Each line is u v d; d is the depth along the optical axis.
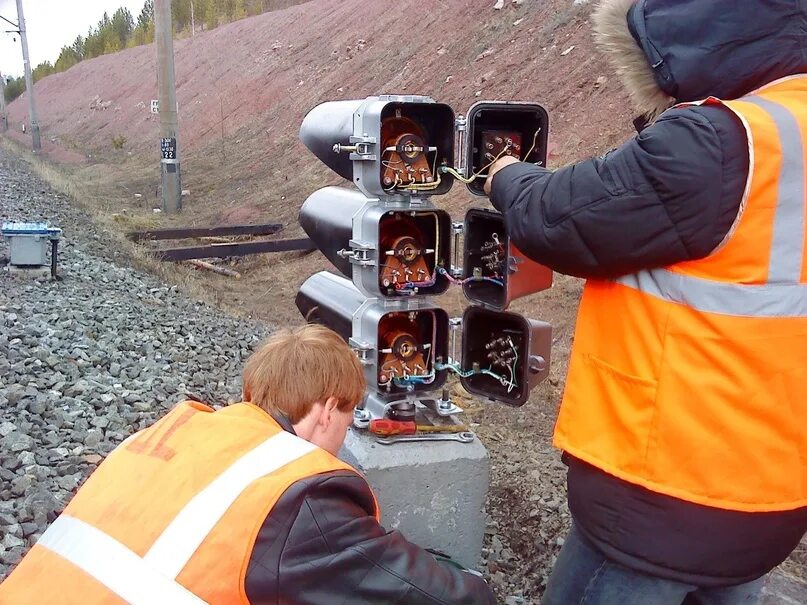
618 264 1.94
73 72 49.31
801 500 1.96
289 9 29.38
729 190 1.78
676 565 1.95
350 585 1.65
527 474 4.83
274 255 12.33
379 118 2.76
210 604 1.57
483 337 3.11
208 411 1.98
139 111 32.25
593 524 2.07
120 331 7.27
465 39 16.36
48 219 12.87
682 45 1.97
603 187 1.89
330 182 15.37
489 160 2.88
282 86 23.28
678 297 1.90
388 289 2.96
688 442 1.88
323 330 2.10
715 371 1.86
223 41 31.02
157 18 16.50
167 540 1.64
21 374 5.59
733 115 1.79
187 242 13.34
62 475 4.20
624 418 1.99
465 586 1.84
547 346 3.02
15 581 1.75
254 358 2.06
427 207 2.96
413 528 3.02
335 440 2.09
